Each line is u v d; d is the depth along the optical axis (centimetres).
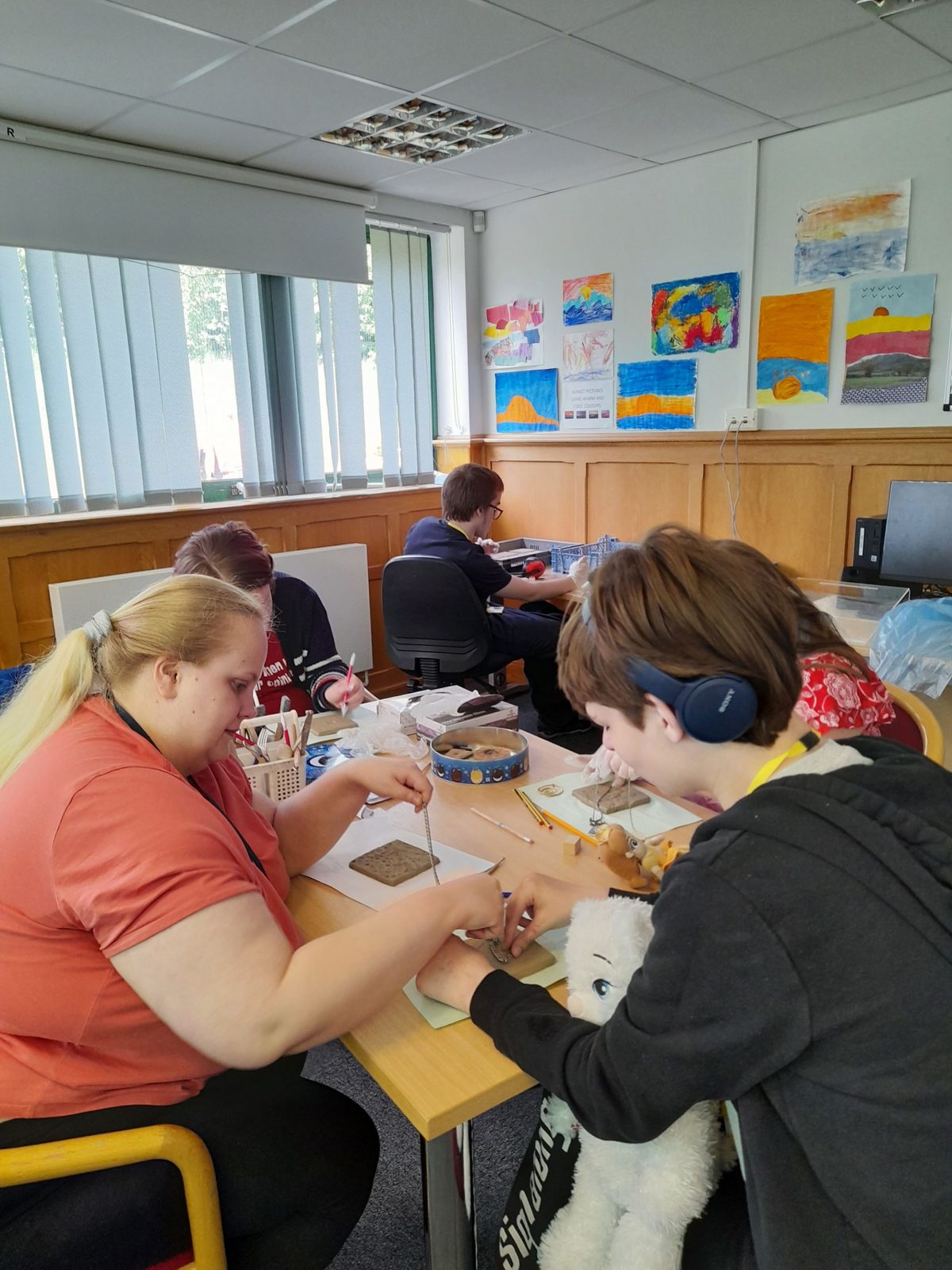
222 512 354
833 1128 65
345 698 193
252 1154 96
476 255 426
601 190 369
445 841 132
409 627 324
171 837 81
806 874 65
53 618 308
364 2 205
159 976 78
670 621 71
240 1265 98
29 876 83
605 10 214
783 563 341
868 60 248
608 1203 86
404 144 320
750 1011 65
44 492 315
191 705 92
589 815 139
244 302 358
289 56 233
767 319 328
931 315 289
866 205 297
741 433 342
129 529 331
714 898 66
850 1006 63
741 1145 74
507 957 101
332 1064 188
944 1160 62
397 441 425
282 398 377
